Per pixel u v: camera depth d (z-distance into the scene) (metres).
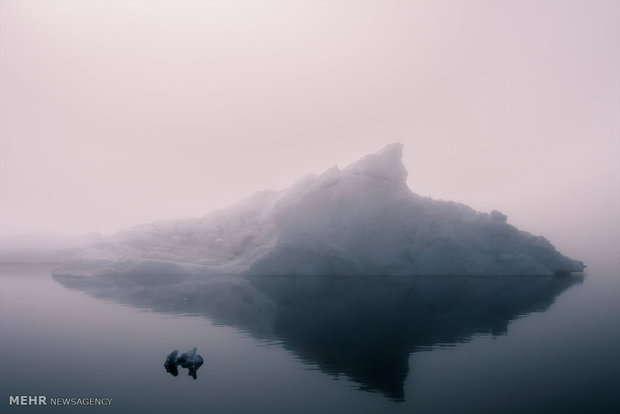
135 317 16.73
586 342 12.76
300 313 17.48
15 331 14.63
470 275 29.94
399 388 9.45
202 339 13.55
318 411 8.39
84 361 11.56
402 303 19.59
